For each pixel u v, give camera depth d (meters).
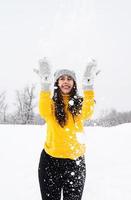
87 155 8.45
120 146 9.43
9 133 12.06
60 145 3.82
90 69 4.00
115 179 6.21
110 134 11.45
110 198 5.21
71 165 3.85
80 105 3.87
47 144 3.91
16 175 6.56
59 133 3.81
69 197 3.90
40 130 13.09
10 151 8.93
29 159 8.00
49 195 3.94
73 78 3.87
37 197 5.30
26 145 9.85
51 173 3.88
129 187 5.67
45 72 3.87
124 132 11.40
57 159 3.85
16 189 5.69
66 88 3.85
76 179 3.88
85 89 3.98
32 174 6.63
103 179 6.24
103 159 7.96
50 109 3.83
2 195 5.39
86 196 5.34
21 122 50.03
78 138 3.84
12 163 7.58
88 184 5.95
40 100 3.85
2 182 6.09
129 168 6.98
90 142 10.28
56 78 3.88
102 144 9.88
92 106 3.94
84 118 3.95
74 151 3.84
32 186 5.85
